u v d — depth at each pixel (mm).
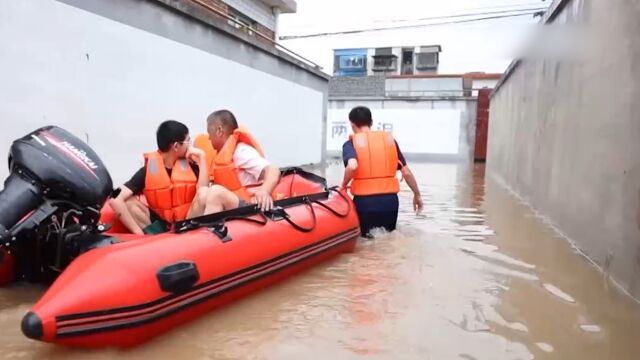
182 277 2648
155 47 7191
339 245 4238
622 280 3480
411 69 40812
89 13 5980
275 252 3416
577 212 4762
